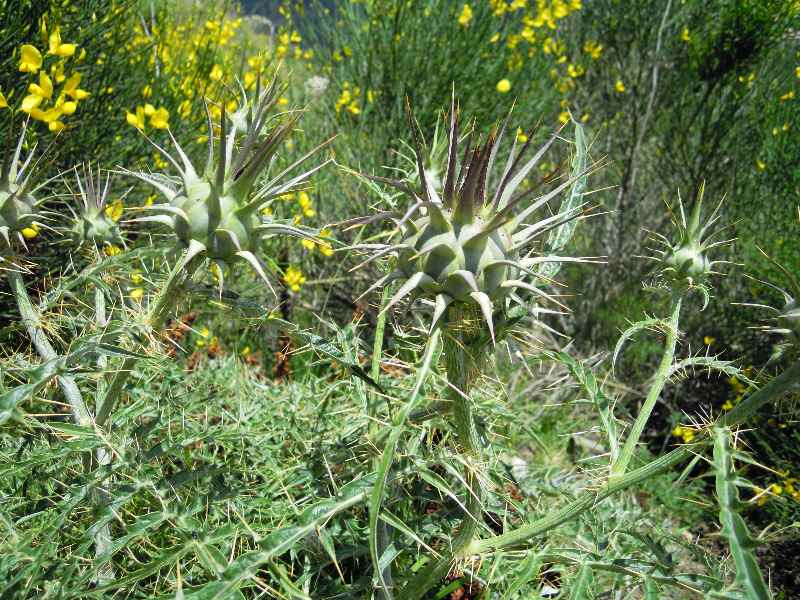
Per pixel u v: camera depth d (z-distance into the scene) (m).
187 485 2.08
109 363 1.98
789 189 5.86
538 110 6.32
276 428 2.62
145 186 4.18
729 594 1.52
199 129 4.46
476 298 1.42
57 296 1.89
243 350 4.09
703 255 2.13
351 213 5.12
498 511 2.26
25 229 1.79
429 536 2.22
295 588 1.46
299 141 5.21
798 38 6.91
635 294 6.52
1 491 1.96
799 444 4.18
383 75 5.78
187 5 5.69
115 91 4.11
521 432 3.94
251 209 1.59
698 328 5.98
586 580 1.65
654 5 7.37
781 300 5.14
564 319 6.71
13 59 3.28
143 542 2.03
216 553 1.52
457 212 1.46
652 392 1.92
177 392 2.73
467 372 1.62
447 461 1.69
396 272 1.53
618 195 7.19
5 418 1.40
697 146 7.15
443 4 5.89
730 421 1.55
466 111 5.52
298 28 6.28
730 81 6.73
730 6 6.69
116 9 4.19
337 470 2.30
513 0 6.30
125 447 1.73
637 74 7.56
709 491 4.69
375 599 2.08
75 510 1.82
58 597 1.46
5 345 2.72
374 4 5.89
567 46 7.86
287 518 2.08
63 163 3.60
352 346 2.17
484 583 1.94
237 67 5.31
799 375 1.46
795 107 6.43
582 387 2.01
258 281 4.21
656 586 1.60
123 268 2.16
